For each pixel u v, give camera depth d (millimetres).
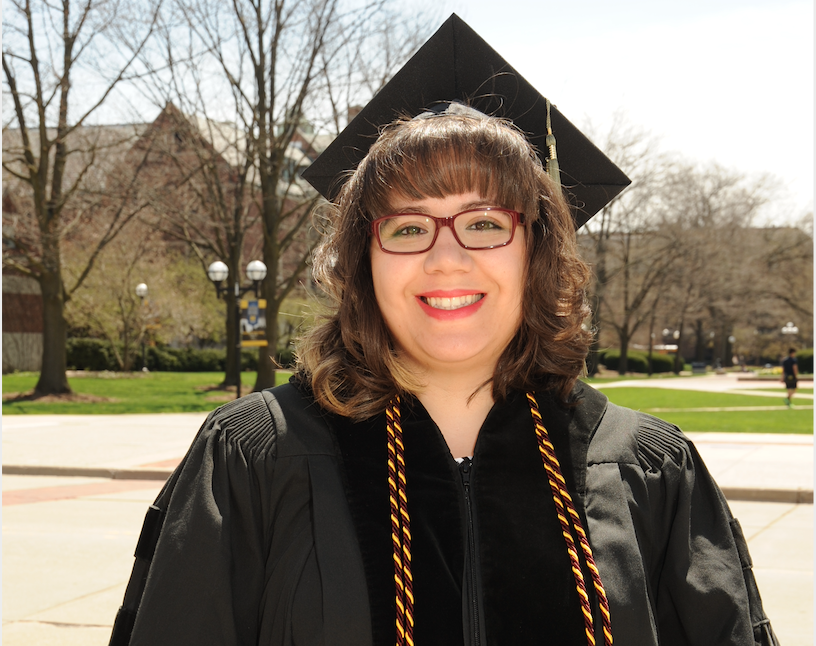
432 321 1376
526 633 1263
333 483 1349
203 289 38031
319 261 1573
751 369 61781
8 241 23234
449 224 1367
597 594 1279
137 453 12070
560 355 1463
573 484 1371
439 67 1749
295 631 1263
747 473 9953
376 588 1267
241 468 1364
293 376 1548
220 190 23141
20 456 11742
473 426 1467
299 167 22531
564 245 1477
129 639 1318
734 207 43844
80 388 27328
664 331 66125
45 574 5883
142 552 1386
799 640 4633
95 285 34000
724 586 1354
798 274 49562
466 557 1322
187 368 42500
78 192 23062
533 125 1769
